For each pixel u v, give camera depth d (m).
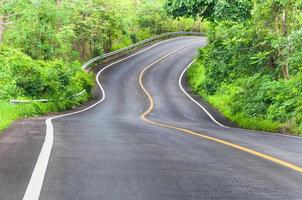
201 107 37.16
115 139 11.41
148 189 5.56
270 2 25.17
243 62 28.22
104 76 52.09
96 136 12.07
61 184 5.74
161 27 84.44
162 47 73.00
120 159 7.86
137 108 35.12
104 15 60.97
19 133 12.48
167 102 39.38
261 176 6.61
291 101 23.72
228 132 16.89
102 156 8.16
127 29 69.69
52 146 9.34
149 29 83.06
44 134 12.16
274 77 27.48
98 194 5.26
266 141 13.04
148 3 83.00
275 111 24.33
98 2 60.12
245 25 27.00
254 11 25.34
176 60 63.50
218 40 32.59
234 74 33.34
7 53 34.00
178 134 13.84
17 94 27.66
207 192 5.46
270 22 26.53
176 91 46.22
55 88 31.81
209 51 42.91
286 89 24.69
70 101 33.31
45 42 45.19
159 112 33.28
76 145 9.70
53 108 29.73
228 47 28.53
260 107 26.34
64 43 49.34
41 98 30.25
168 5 26.64
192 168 7.13
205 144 10.84
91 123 18.50
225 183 6.02
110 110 33.03
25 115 24.05
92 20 56.12
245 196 5.31
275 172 6.99
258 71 28.25
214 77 42.09
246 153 9.23
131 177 6.28
